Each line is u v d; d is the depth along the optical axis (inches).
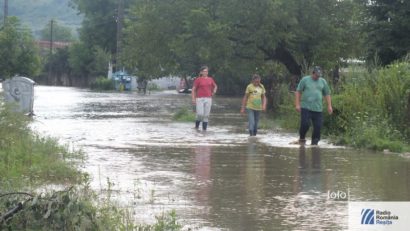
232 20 1305.4
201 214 392.2
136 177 510.6
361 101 800.3
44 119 1087.0
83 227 324.5
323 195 449.1
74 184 472.1
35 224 331.6
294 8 1286.9
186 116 1090.7
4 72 1301.7
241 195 448.1
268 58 1406.3
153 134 849.5
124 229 339.6
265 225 367.9
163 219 361.4
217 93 2388.0
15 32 1304.1
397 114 761.6
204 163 588.7
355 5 1347.2
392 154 659.4
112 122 1037.2
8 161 519.8
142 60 1496.1
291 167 570.3
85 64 3848.4
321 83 753.0
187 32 1348.4
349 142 733.3
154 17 1409.9
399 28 1305.4
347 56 1365.7
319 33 1328.7
